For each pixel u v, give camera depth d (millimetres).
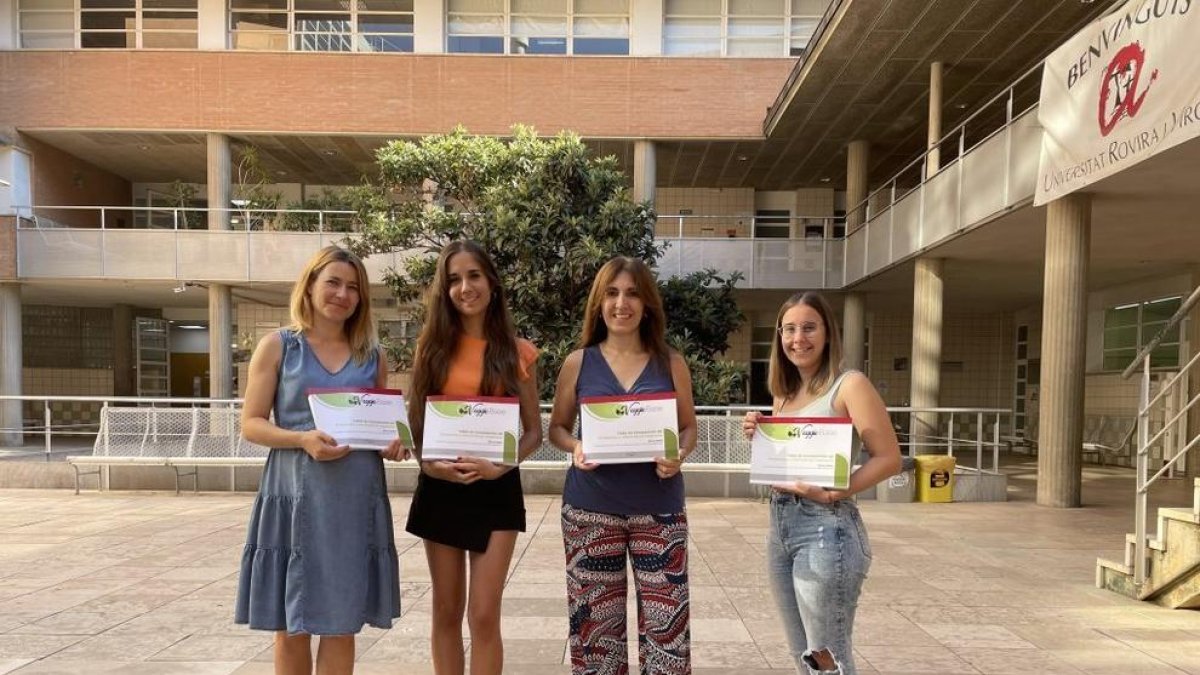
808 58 12680
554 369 9867
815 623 2568
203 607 4707
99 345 20875
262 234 15562
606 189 10992
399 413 2719
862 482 2537
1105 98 7070
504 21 16562
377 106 16172
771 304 18766
